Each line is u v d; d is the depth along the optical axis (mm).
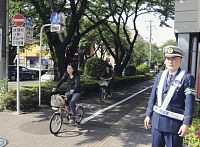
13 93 10656
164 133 4344
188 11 10312
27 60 56031
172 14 25031
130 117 10531
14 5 16266
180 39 10500
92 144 7109
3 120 8977
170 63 4309
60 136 7664
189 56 10430
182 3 10391
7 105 10227
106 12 21578
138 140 7570
